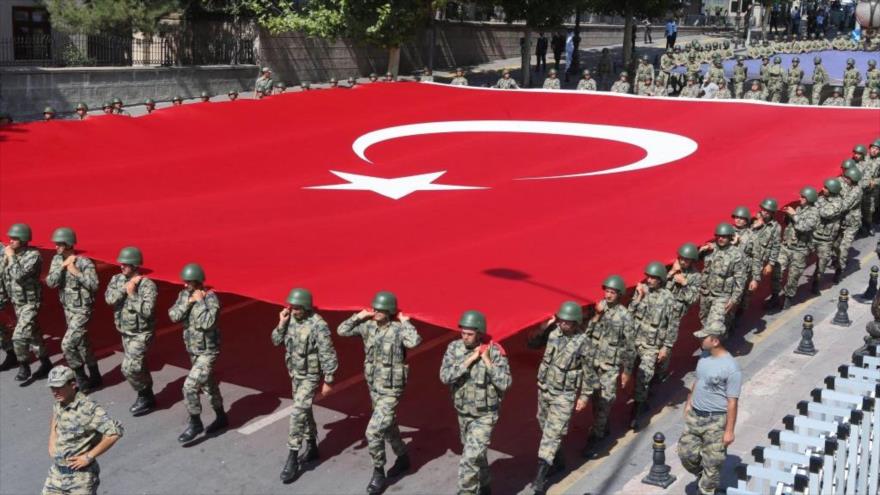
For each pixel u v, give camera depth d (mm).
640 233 15695
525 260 14156
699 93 35688
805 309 18938
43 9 40562
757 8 76062
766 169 20156
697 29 72375
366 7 40406
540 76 51062
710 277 16125
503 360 11062
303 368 12250
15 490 12125
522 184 19250
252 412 14312
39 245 14820
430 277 13297
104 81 37812
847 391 10719
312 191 18594
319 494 12062
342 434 13680
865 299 19312
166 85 40156
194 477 12453
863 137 22859
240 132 23141
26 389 15156
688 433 11023
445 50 53594
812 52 48750
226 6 43844
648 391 14266
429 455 13039
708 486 10977
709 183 19125
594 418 12875
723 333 10695
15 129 21062
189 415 13352
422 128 24672
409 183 19344
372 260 14141
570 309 11508
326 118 25078
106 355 16422
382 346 11758
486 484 11586
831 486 9297
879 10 48938
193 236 15391
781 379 15320
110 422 10102
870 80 35469
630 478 12297
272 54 44594
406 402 14680
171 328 17578
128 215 16578
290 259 14172
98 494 12000
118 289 13828
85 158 20281
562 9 44344
